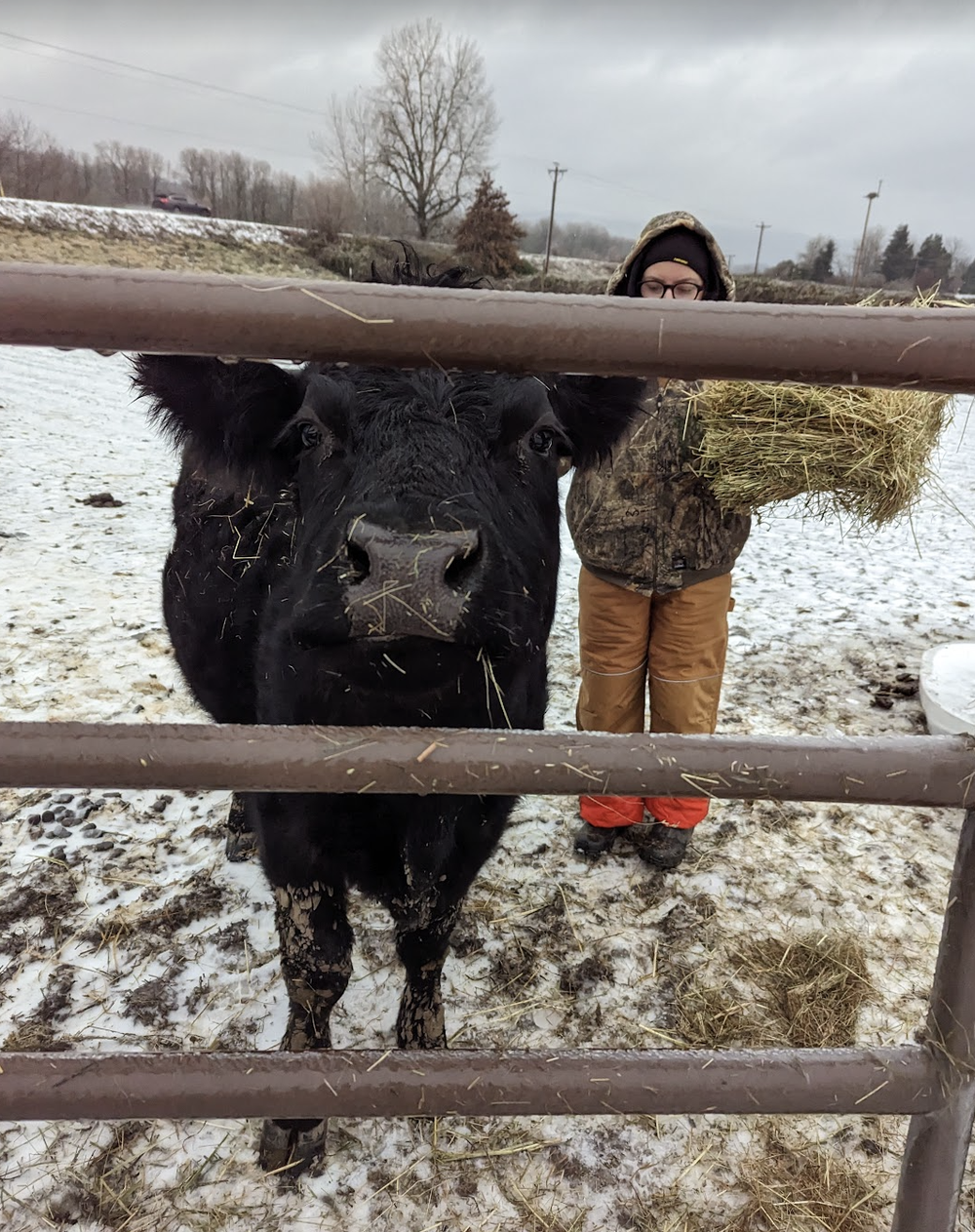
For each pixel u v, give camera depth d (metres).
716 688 3.09
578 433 2.37
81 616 4.94
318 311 0.98
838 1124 2.24
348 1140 2.15
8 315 0.96
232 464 2.10
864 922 2.93
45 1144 2.11
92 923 2.81
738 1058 1.29
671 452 2.68
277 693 1.98
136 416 11.16
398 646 1.47
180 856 3.16
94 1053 1.25
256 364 2.01
